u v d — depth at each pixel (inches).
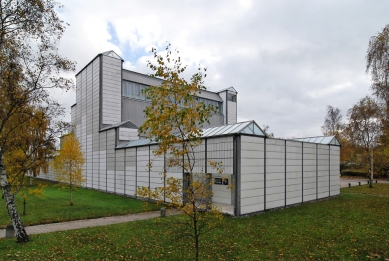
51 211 671.1
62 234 452.1
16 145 462.6
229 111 1941.4
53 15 414.9
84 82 1470.2
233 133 623.2
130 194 998.4
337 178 1027.9
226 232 464.1
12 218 408.2
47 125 445.4
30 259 331.6
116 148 1107.9
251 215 628.7
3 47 394.6
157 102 273.7
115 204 791.1
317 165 917.2
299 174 824.3
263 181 682.2
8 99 407.2
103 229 485.7
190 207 274.4
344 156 1966.0
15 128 451.8
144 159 921.5
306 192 851.4
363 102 1363.2
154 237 430.9
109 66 1326.3
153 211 683.4
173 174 775.7
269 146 712.4
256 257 344.5
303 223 538.9
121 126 1148.5
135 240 414.0
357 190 1230.9
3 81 403.5
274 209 709.9
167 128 264.5
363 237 433.7
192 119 271.3
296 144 821.2
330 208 734.5
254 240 416.5
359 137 1378.0
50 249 370.3
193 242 404.2
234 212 609.6
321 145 948.6
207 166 681.0
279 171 741.3
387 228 495.2
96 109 1318.9
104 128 1253.1
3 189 411.5
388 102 768.3
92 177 1315.2
